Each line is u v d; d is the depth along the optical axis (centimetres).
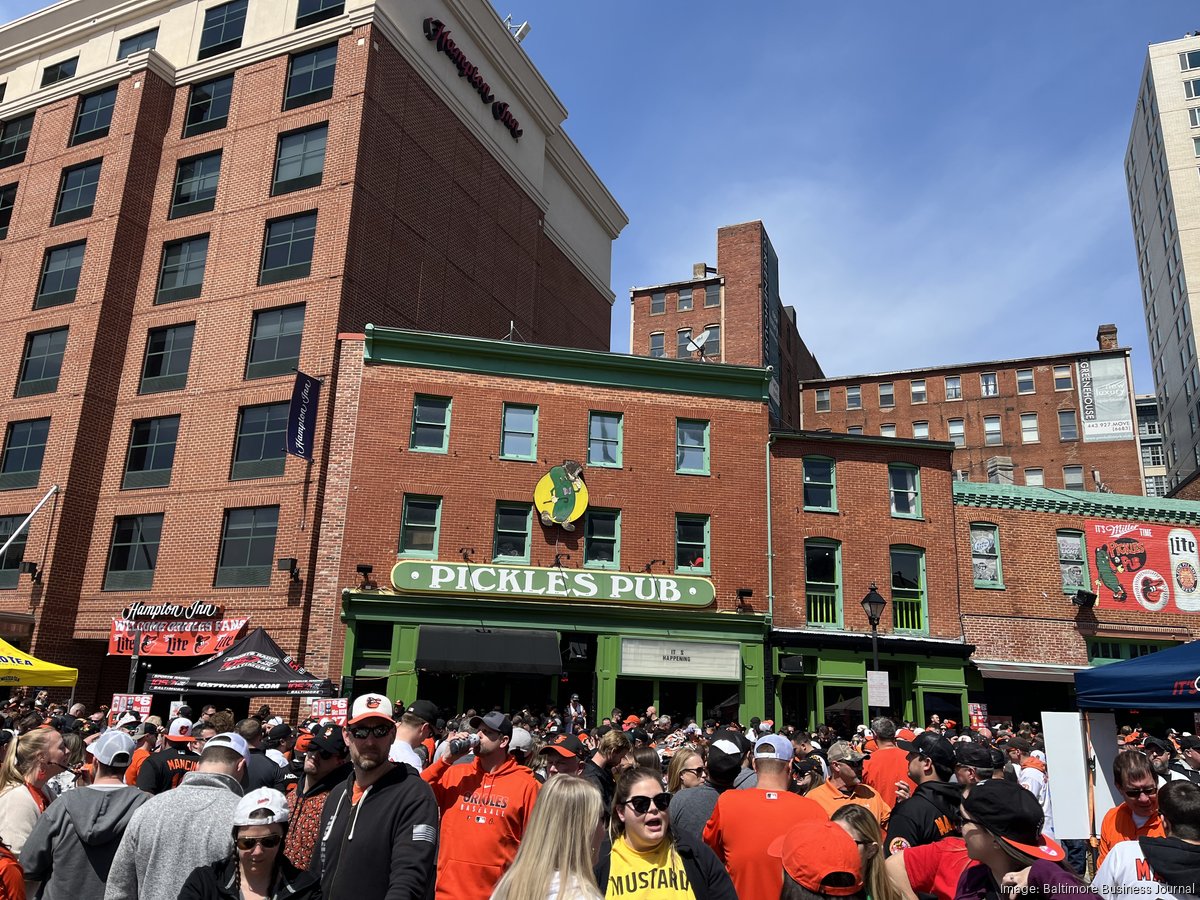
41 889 555
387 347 2520
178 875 496
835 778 764
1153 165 7975
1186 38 7594
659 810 434
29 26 3553
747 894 561
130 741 586
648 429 2592
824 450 2661
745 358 5947
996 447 6225
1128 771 634
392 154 2953
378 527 2384
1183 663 888
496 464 2484
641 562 2478
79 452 2739
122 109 3122
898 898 485
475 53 3541
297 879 458
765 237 6344
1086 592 2717
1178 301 7362
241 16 3192
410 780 486
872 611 2141
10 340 3006
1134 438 5909
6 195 3294
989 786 415
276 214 2830
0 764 673
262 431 2619
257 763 791
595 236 4603
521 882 395
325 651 2281
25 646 2548
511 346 2553
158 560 2609
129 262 2966
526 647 2295
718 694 2475
